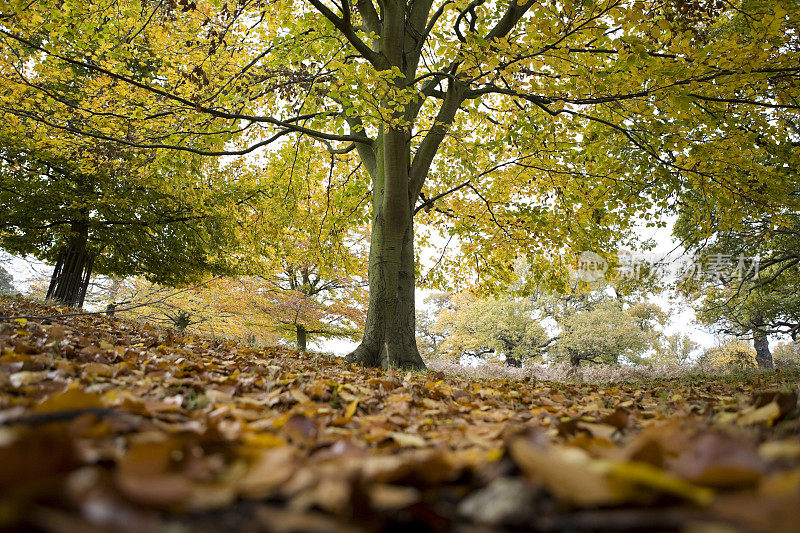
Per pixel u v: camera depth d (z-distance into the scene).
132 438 1.08
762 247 13.83
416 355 8.00
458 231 12.37
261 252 13.69
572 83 6.62
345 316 21.56
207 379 2.85
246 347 6.08
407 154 8.57
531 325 33.69
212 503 0.71
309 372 4.02
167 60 8.62
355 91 6.46
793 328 17.80
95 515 0.55
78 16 6.98
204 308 20.44
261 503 0.77
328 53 7.95
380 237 8.06
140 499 0.64
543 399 3.70
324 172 12.05
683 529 0.58
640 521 0.61
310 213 11.97
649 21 5.76
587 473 0.70
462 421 2.08
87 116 8.30
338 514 0.72
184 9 7.31
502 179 10.59
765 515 0.52
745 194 8.16
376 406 2.71
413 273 8.45
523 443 0.80
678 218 14.75
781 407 1.73
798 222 12.92
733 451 0.77
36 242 13.38
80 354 3.09
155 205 14.09
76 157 9.32
